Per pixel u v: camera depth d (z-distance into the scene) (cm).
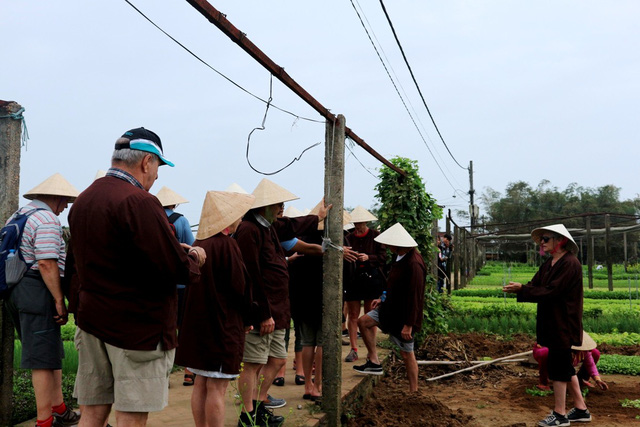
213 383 427
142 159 334
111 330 312
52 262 449
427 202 1075
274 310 521
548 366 649
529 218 8025
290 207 909
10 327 509
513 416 688
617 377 900
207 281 428
